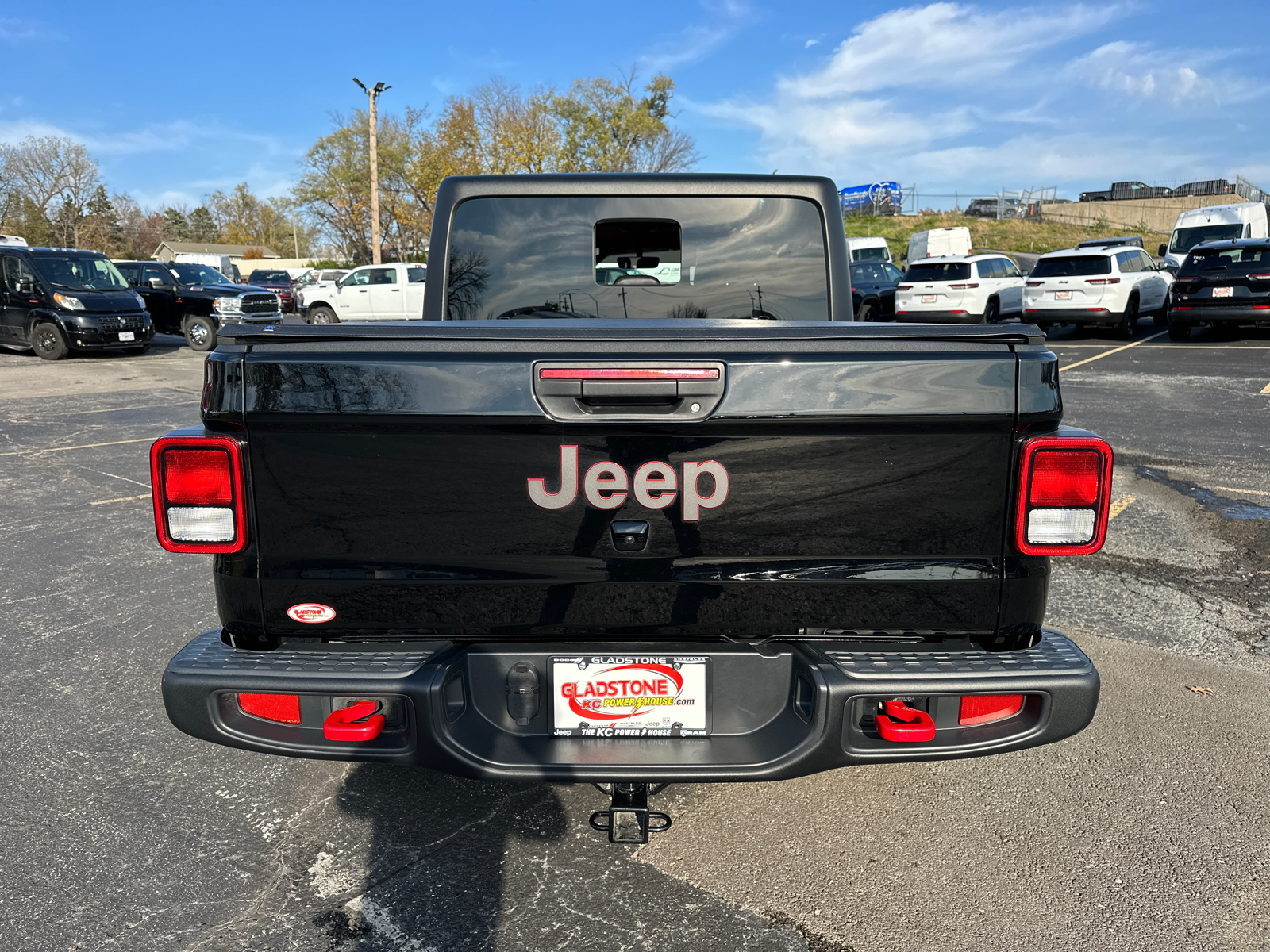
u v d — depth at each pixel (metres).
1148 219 55.34
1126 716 3.37
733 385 1.97
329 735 2.04
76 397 12.41
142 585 4.88
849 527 2.04
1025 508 2.02
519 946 2.17
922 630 2.11
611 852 2.56
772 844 2.60
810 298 3.41
